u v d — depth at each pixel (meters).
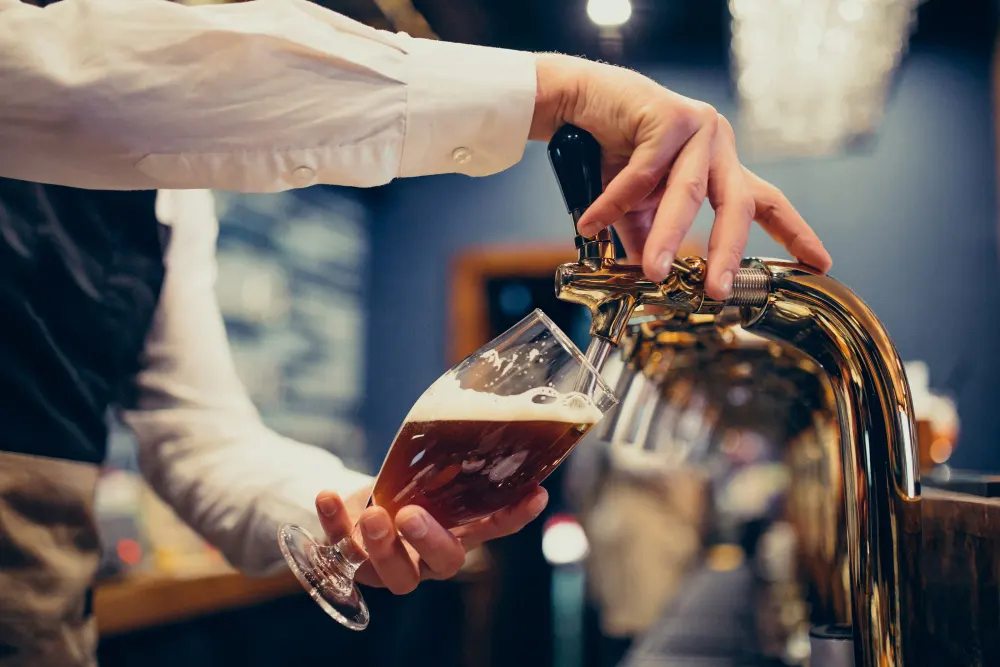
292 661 1.88
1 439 0.86
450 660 2.73
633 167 0.59
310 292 4.05
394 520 0.64
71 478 0.90
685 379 0.76
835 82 2.89
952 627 0.61
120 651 1.29
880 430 0.55
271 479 0.90
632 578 2.52
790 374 0.77
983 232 3.43
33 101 0.60
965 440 3.35
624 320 0.60
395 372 4.29
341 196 4.24
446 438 0.61
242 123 0.62
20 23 0.61
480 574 2.60
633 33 3.39
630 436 0.72
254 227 3.75
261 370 3.74
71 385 0.90
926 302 3.44
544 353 0.61
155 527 1.64
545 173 4.12
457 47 0.65
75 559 0.91
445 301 4.23
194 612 1.46
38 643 0.87
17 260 0.86
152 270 0.97
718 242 0.58
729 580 1.96
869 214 3.51
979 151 3.45
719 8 3.35
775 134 3.32
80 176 0.64
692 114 0.59
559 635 3.38
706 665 1.10
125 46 0.61
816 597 0.90
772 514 2.14
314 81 0.62
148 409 0.98
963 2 3.40
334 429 4.19
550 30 3.13
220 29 0.61
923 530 0.65
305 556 0.67
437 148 0.65
